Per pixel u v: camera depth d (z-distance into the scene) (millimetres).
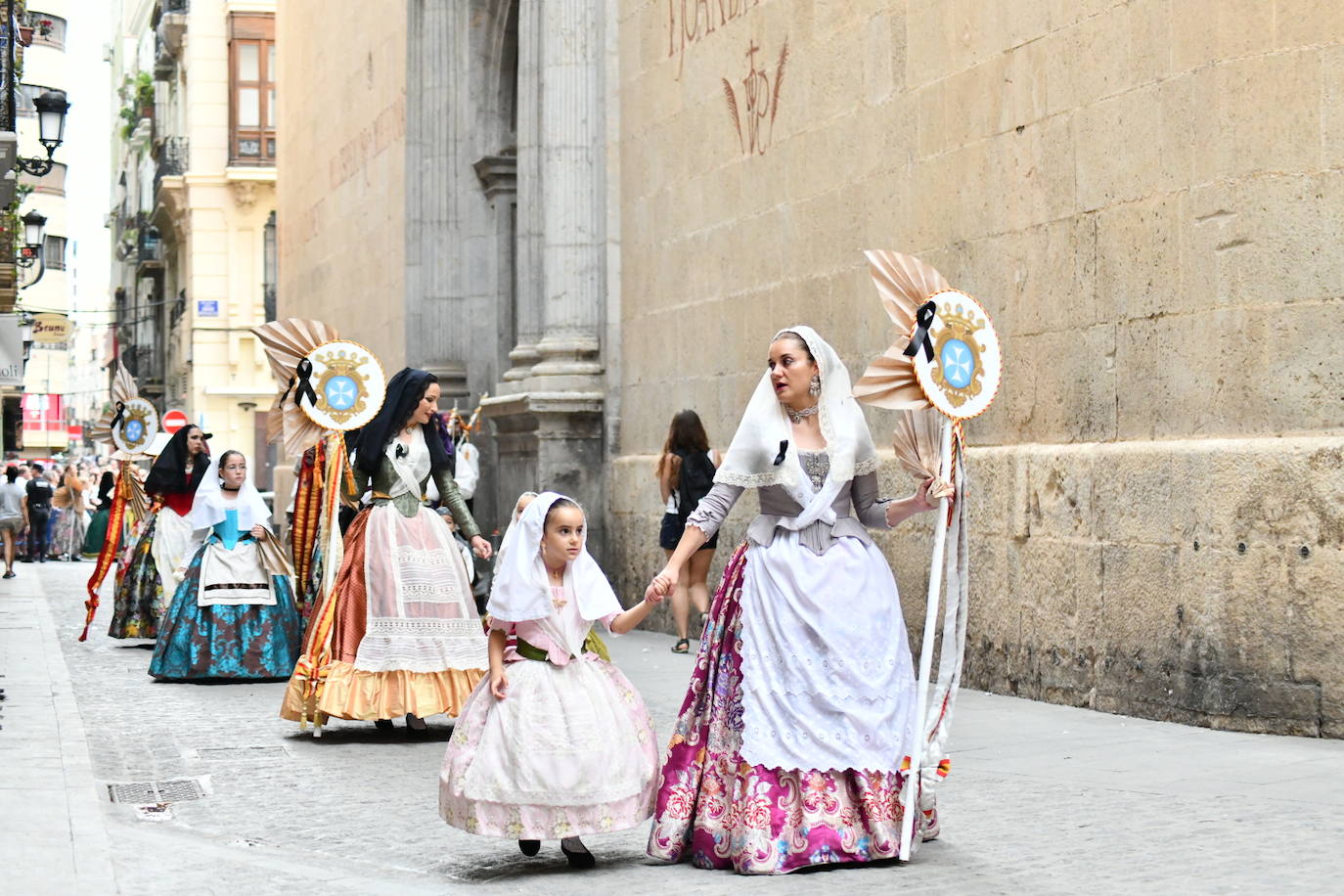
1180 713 8773
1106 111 9648
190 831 6758
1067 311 9984
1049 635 9812
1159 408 9234
